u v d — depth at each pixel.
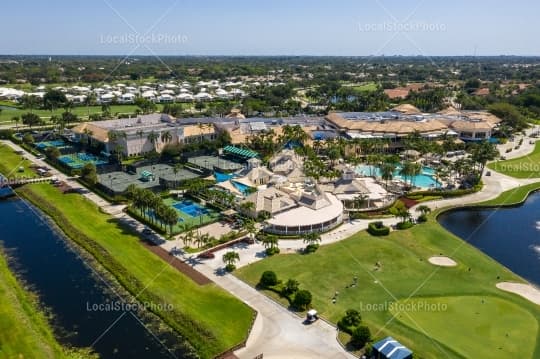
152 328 81.88
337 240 119.25
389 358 69.56
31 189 157.38
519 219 140.25
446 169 181.62
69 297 91.62
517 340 77.56
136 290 93.25
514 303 89.69
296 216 126.94
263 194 133.88
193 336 78.50
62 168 183.12
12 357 71.62
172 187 159.88
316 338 78.06
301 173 167.75
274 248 110.69
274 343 76.62
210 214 137.00
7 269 102.56
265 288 93.88
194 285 94.38
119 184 162.25
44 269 103.44
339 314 85.12
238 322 81.88
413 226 129.50
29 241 118.94
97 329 81.19
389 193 154.50
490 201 152.50
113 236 118.50
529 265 108.69
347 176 153.50
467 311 86.50
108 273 101.88
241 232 122.19
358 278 98.94
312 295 91.56
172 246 113.44
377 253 111.50
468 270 103.56
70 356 73.56
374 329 80.00
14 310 84.38
